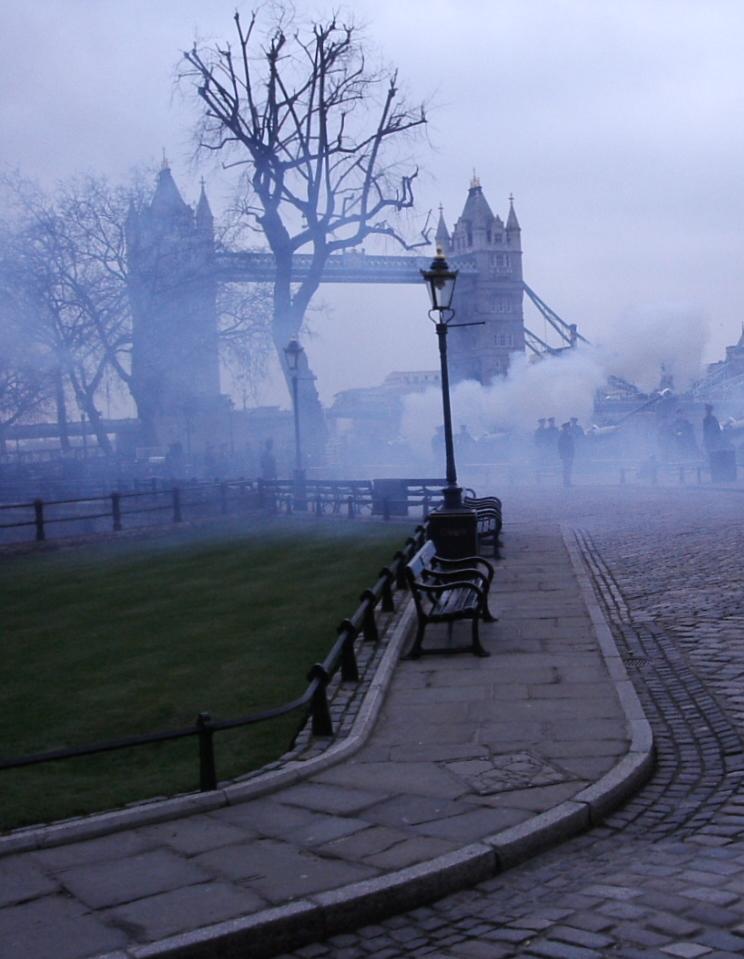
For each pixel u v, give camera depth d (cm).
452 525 1614
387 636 1219
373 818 640
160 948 471
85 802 721
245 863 574
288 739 854
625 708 859
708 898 502
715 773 723
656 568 1684
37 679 1140
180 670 1138
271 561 2089
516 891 547
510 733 816
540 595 1449
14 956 475
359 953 490
